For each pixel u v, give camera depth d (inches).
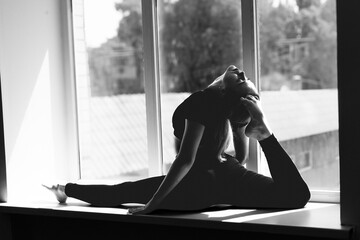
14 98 85.6
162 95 87.2
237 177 73.6
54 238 84.6
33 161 88.2
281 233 64.0
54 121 91.4
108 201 79.6
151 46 84.9
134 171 89.6
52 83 91.0
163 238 76.0
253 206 72.7
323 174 76.0
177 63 87.8
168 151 86.1
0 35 83.7
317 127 76.0
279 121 78.5
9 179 85.0
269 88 78.7
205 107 73.9
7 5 84.7
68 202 84.5
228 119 74.5
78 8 92.4
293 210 71.4
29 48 87.7
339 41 62.4
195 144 73.5
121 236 79.1
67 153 92.9
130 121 89.8
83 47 92.8
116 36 90.4
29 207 81.0
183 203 73.2
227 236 71.5
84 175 93.0
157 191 73.0
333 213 69.2
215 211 73.0
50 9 90.7
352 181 62.6
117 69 90.6
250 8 77.7
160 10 87.7
